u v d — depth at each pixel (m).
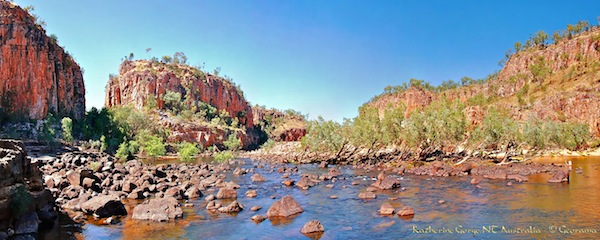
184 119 151.88
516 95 181.50
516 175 34.81
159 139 94.88
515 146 66.50
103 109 110.12
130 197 24.77
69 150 68.00
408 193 27.36
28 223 14.75
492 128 65.50
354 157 71.50
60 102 108.50
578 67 174.62
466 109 127.31
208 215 20.20
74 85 123.56
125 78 178.38
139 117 120.19
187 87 189.62
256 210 21.58
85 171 26.28
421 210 21.17
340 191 29.17
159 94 171.88
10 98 91.50
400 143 73.94
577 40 189.12
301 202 24.39
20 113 90.81
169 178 35.56
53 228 16.72
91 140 83.75
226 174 44.41
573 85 159.75
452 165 51.50
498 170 40.50
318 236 16.25
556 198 23.55
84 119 107.19
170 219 19.08
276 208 20.36
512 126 66.69
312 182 33.84
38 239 14.91
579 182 31.03
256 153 120.56
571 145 81.38
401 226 17.67
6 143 15.35
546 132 70.81
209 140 141.25
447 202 23.44
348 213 20.83
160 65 195.88
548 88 172.12
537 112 133.88
